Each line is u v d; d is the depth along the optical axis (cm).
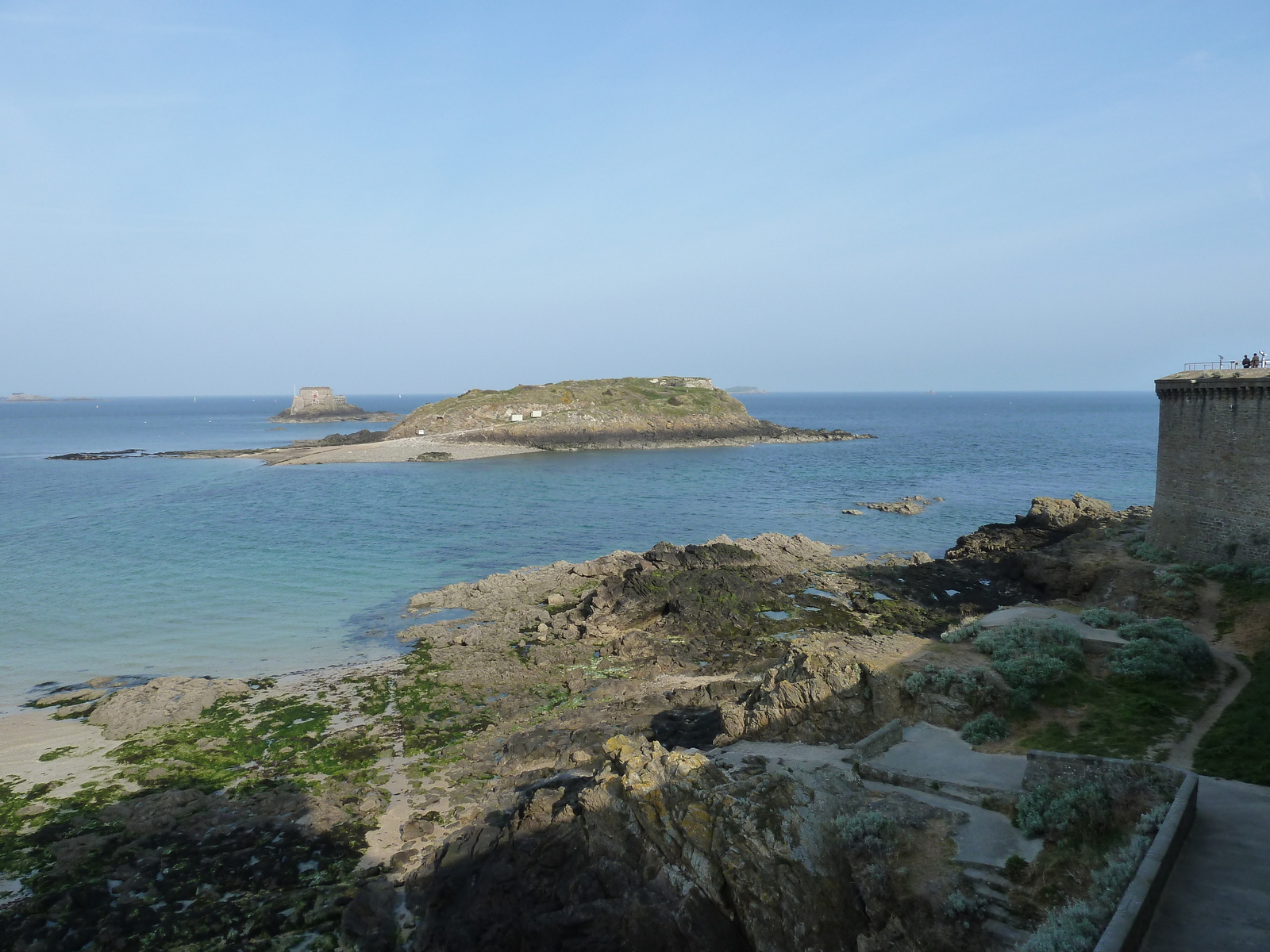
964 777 1998
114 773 2684
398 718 3128
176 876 2123
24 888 2067
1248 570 3556
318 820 2384
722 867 1769
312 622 4381
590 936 1816
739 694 3203
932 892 1530
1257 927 1212
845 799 1888
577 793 2194
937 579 5022
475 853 2133
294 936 1911
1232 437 3728
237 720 3109
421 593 4881
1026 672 2558
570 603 4628
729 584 4628
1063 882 1488
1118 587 3866
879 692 2653
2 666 3703
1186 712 2338
